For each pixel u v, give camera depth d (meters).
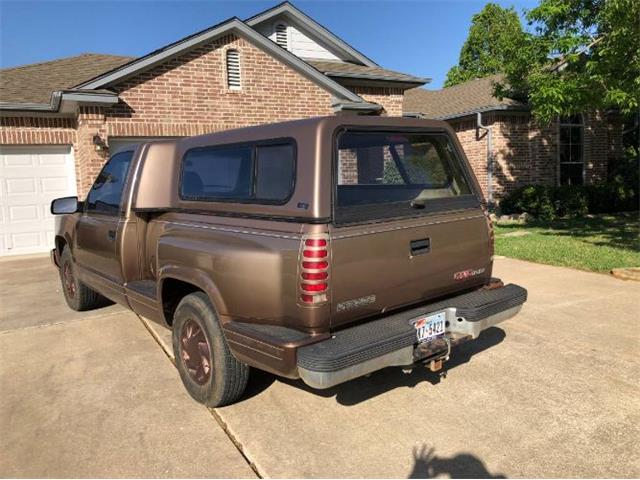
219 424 3.44
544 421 3.35
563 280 6.90
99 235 4.95
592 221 12.94
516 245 9.58
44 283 7.97
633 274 6.79
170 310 4.06
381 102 13.86
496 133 14.16
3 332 5.49
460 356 4.43
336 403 3.68
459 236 3.67
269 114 11.20
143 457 3.08
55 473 2.94
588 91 8.52
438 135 3.78
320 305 2.89
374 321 3.25
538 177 14.73
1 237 10.67
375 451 3.07
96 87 9.47
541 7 8.78
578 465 2.89
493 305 3.63
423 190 3.60
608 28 8.35
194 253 3.53
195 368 3.72
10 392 4.01
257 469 2.93
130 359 4.62
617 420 3.34
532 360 4.30
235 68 10.84
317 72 11.49
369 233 3.10
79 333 5.38
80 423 3.50
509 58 9.80
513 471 2.85
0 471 2.97
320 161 2.98
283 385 4.00
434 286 3.53
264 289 3.06
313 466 2.94
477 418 3.41
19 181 10.72
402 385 3.93
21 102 10.05
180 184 4.02
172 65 10.17
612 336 4.78
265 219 3.17
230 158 3.53
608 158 16.02
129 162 4.69
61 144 10.87
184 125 10.38
